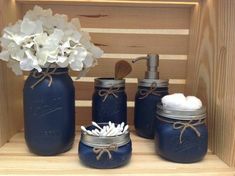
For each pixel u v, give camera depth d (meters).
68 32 0.63
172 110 0.61
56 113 0.63
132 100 0.86
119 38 0.84
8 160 0.62
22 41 0.60
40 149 0.64
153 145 0.71
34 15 0.64
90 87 0.85
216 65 0.65
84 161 0.59
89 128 0.66
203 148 0.61
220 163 0.61
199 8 0.75
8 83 0.72
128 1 0.76
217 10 0.64
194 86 0.79
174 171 0.58
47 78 0.62
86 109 0.87
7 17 0.70
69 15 0.82
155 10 0.83
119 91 0.74
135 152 0.67
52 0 0.77
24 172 0.57
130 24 0.83
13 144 0.71
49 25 0.64
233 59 0.58
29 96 0.63
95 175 0.56
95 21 0.82
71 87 0.66
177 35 0.84
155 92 0.74
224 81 0.61
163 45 0.85
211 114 0.68
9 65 0.66
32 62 0.59
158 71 0.81
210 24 0.68
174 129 0.61
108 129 0.63
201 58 0.74
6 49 0.62
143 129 0.76
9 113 0.74
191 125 0.60
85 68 0.72
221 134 0.63
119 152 0.58
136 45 0.84
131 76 0.85
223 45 0.62
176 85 0.87
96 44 0.84
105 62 0.84
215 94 0.66
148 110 0.75
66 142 0.66
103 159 0.57
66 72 0.66
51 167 0.59
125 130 0.61
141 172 0.57
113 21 0.83
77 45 0.64
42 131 0.63
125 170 0.58
